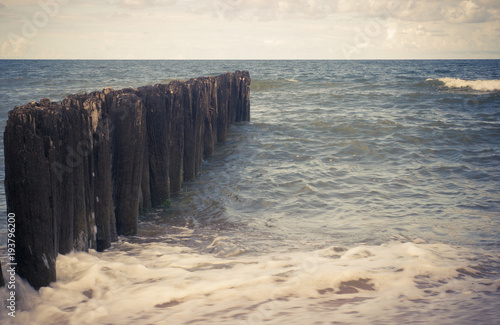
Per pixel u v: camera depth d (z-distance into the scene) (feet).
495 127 47.91
